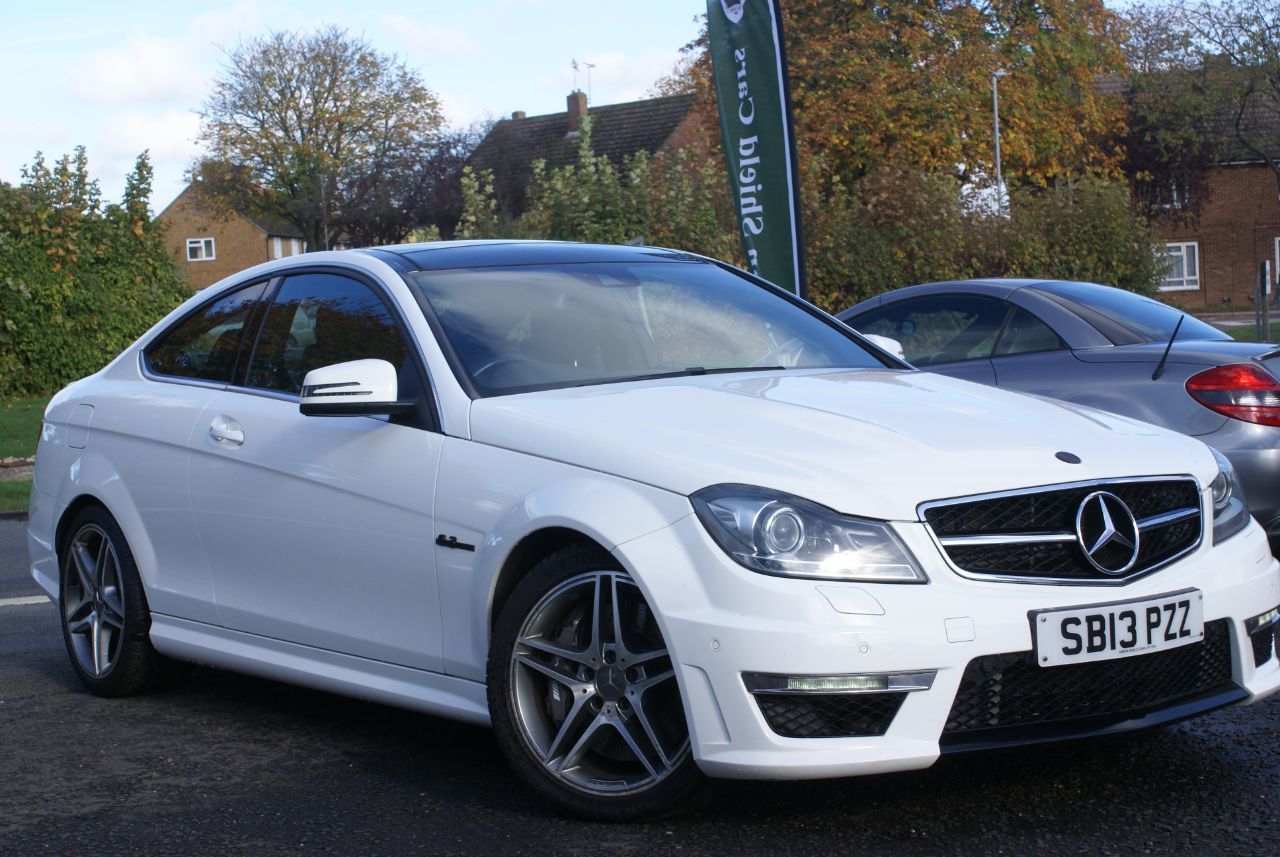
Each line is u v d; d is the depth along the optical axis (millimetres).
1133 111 51219
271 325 5102
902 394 4207
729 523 3453
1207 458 3998
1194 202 52625
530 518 3795
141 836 3803
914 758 3355
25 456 14688
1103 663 3525
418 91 67438
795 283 12289
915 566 3406
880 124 34344
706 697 3434
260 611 4758
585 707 3771
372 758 4484
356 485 4367
